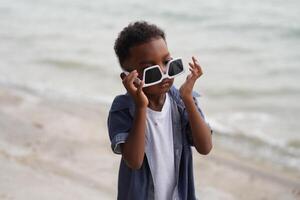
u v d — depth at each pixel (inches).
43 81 623.8
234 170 370.9
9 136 400.2
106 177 340.5
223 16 1090.7
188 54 823.1
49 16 1153.4
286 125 492.1
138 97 124.5
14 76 642.2
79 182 322.7
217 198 327.3
